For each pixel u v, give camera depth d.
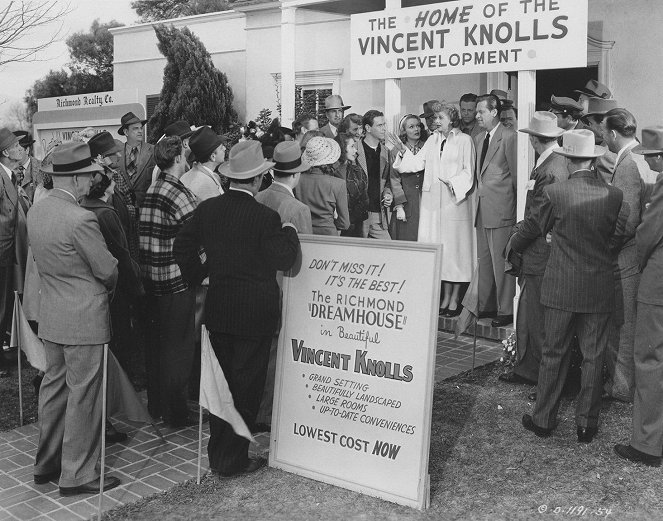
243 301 4.09
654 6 8.71
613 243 4.91
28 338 4.45
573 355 5.59
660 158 4.55
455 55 6.95
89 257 3.91
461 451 4.61
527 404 5.42
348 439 4.07
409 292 3.87
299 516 3.78
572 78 10.12
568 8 6.18
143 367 6.41
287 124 8.84
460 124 8.09
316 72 12.75
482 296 7.46
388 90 7.68
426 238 7.64
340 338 4.10
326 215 5.77
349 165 6.97
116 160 7.07
